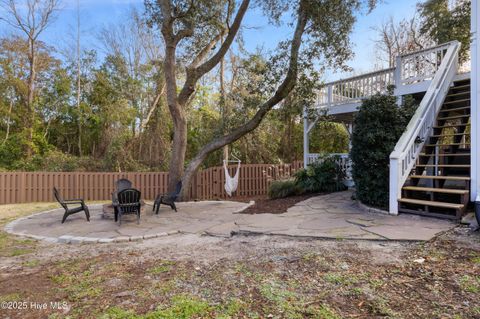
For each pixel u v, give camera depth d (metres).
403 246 4.07
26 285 3.33
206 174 12.56
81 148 19.00
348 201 7.80
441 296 2.69
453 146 6.73
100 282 3.36
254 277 3.31
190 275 3.46
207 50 10.55
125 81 18.78
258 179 13.40
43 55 18.16
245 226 5.64
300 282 3.13
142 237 5.31
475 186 5.44
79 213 7.96
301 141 18.70
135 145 16.02
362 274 3.24
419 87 8.02
